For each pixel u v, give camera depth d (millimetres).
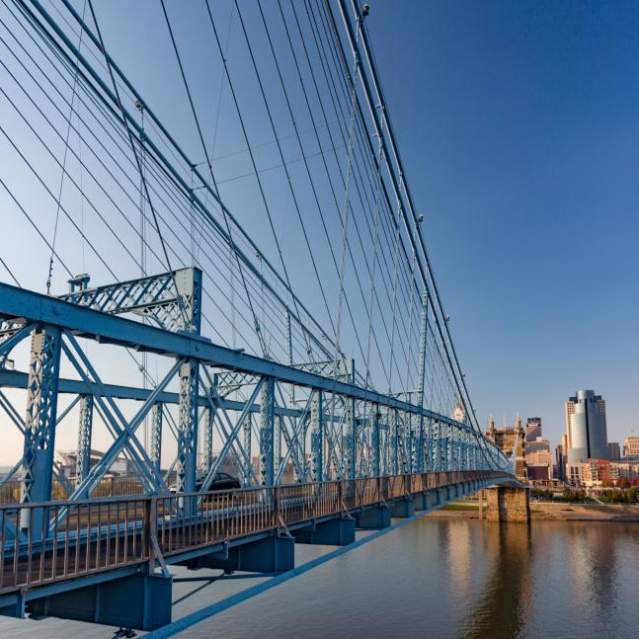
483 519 102750
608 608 43844
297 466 19406
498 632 37625
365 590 44781
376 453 25656
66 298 18594
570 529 92438
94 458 20297
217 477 23812
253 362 16938
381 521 21594
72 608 10109
